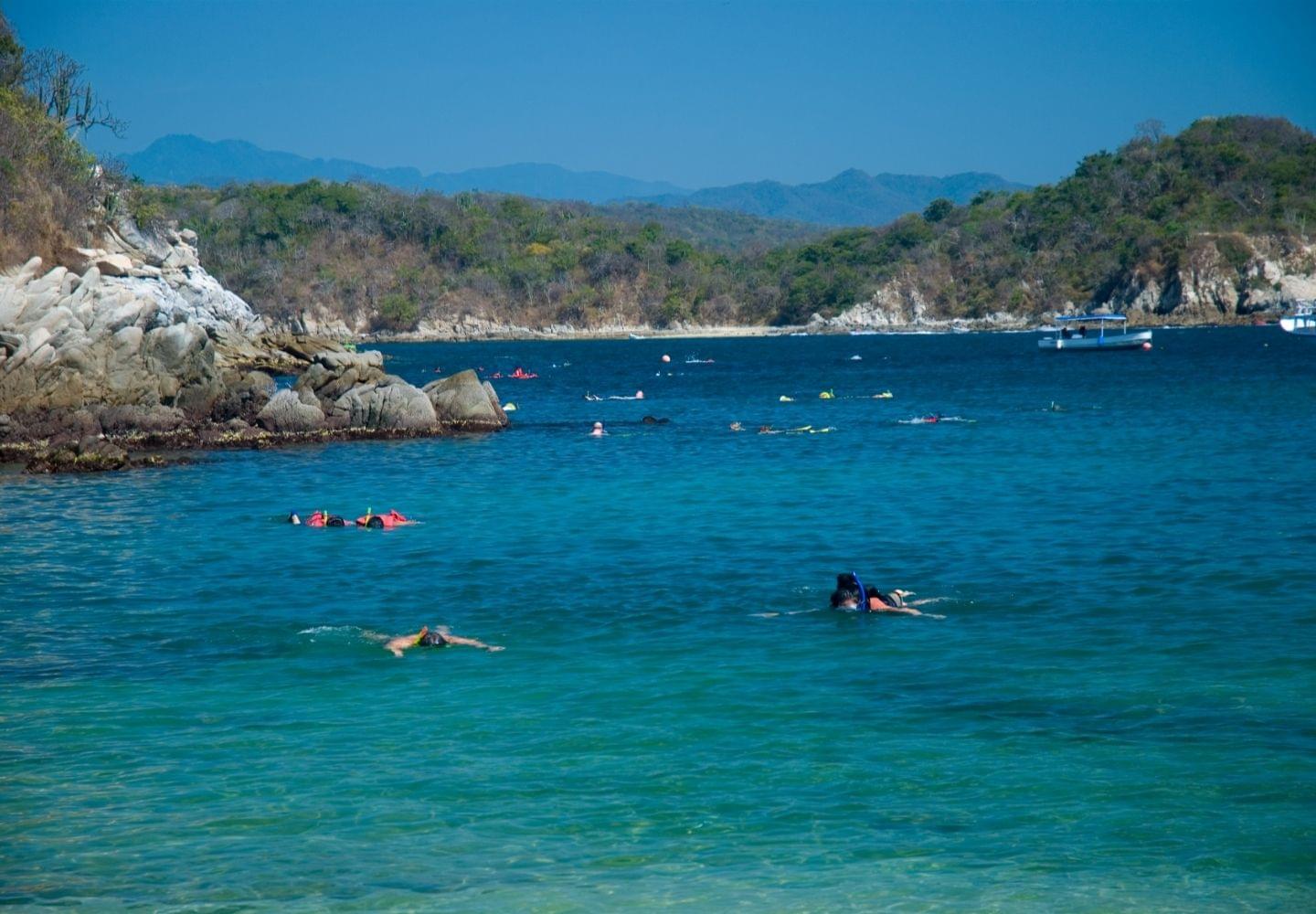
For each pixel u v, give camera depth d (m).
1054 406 64.38
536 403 75.31
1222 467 39.56
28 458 46.25
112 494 37.69
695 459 45.28
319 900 11.82
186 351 54.28
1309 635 19.89
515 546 28.91
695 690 17.81
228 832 13.29
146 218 112.81
